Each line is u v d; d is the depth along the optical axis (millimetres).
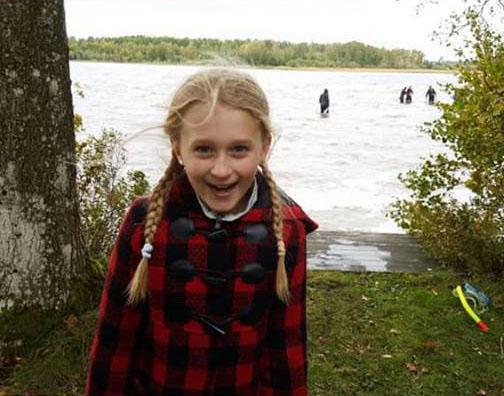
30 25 3326
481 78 5129
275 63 108250
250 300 1604
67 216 3680
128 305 1650
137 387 1728
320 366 3893
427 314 4676
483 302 4836
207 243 1576
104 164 4902
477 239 5543
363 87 73562
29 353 3527
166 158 1818
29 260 3537
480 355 4129
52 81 3463
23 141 3410
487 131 4992
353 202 11156
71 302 3709
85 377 3414
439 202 5941
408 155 18062
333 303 4820
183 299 1580
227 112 1474
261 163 1638
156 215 1577
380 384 3756
